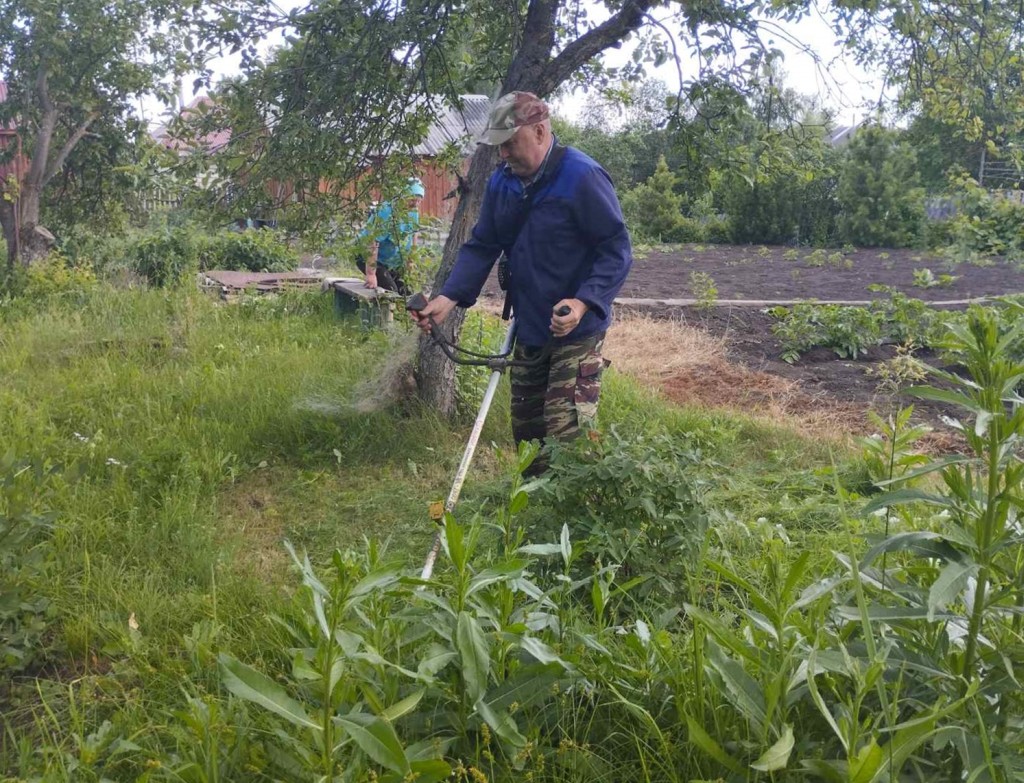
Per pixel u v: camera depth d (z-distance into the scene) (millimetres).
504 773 2385
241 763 2340
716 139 5938
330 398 6250
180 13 5559
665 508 3555
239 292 10859
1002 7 6379
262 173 5770
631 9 5766
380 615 2619
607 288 3904
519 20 6031
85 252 15336
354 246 6582
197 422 5891
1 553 3303
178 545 4000
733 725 2395
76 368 7285
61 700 2943
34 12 13328
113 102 14844
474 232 4297
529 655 2592
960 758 2172
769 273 19141
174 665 2963
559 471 3656
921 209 28688
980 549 2135
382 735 2020
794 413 6922
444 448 5758
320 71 5711
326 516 4723
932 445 6070
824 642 2404
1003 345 2139
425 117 6176
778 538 3660
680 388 7504
